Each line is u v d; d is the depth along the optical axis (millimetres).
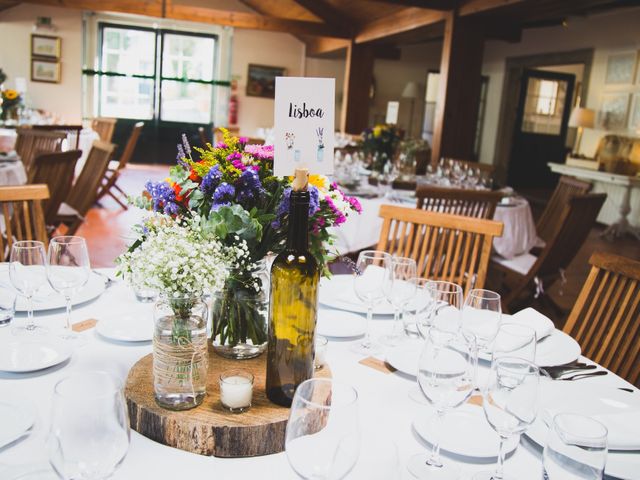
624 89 7871
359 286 1352
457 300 1266
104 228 5906
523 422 847
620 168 7785
